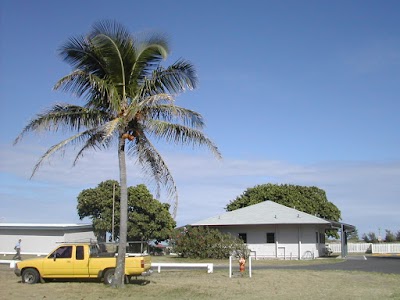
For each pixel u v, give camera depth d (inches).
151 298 620.1
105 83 704.4
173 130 719.7
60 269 764.0
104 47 703.7
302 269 1085.1
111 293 657.6
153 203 1951.3
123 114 717.3
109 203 1978.3
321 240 1779.0
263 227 1612.9
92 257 771.4
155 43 722.8
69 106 714.2
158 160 773.3
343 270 1054.4
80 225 1882.4
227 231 1637.6
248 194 2421.3
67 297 619.8
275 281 823.1
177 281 810.2
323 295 663.1
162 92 744.3
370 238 2817.4
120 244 725.9
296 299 625.0
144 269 754.8
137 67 738.2
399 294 676.7
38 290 682.8
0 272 999.6
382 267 1154.7
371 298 637.3
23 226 1828.2
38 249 1836.9
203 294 661.3
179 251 1494.8
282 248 1585.9
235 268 1130.0
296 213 1658.5
